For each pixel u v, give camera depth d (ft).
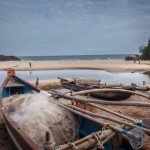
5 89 36.14
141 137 15.38
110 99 41.98
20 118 20.51
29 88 35.63
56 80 78.23
